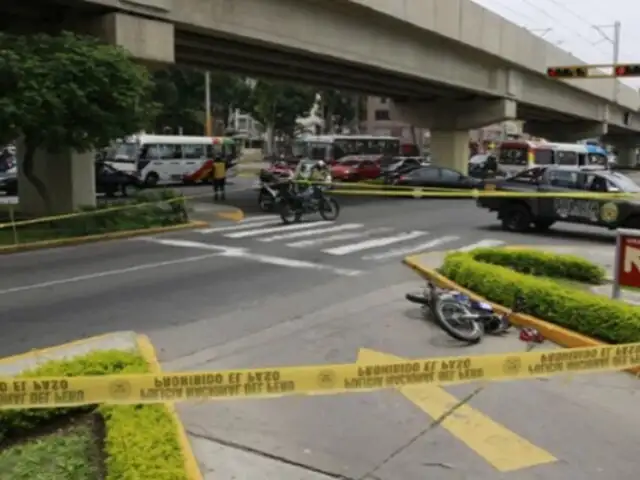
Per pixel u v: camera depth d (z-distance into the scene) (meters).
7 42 15.12
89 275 11.85
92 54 15.39
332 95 79.44
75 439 4.92
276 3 21.05
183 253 14.33
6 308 9.45
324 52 23.28
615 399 6.32
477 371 4.60
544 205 18.14
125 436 4.54
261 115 76.88
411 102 41.94
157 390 4.21
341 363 7.23
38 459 4.63
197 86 68.50
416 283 11.47
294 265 13.07
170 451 4.43
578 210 17.59
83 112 15.08
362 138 51.22
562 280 11.33
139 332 8.35
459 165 41.66
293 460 5.02
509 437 5.50
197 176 38.50
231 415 5.78
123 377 4.20
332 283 11.45
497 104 38.91
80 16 17.36
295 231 18.00
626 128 71.94
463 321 8.27
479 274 9.85
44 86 14.47
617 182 17.84
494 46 33.88
